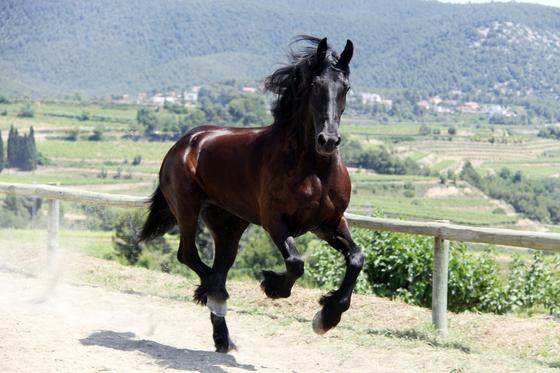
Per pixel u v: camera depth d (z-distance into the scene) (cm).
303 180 622
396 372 672
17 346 613
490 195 10131
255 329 834
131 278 1112
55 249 1152
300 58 654
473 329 880
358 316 934
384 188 9688
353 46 614
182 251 765
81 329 723
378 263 1123
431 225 834
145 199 1053
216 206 756
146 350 665
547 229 7775
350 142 10888
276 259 3180
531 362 713
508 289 1192
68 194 1122
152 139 13088
